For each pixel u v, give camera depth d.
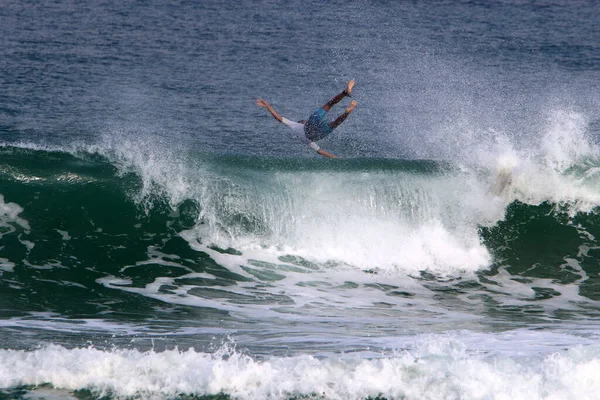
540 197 55.31
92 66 105.56
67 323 36.34
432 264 50.22
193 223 50.69
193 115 85.75
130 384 26.52
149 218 50.66
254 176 52.81
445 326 37.56
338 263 49.16
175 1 159.38
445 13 156.38
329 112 89.25
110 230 49.56
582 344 31.77
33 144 71.81
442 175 54.34
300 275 47.28
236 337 34.19
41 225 49.16
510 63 116.94
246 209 51.19
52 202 50.69
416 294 45.53
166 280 44.84
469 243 52.19
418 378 26.39
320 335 34.81
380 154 74.12
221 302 41.81
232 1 160.38
